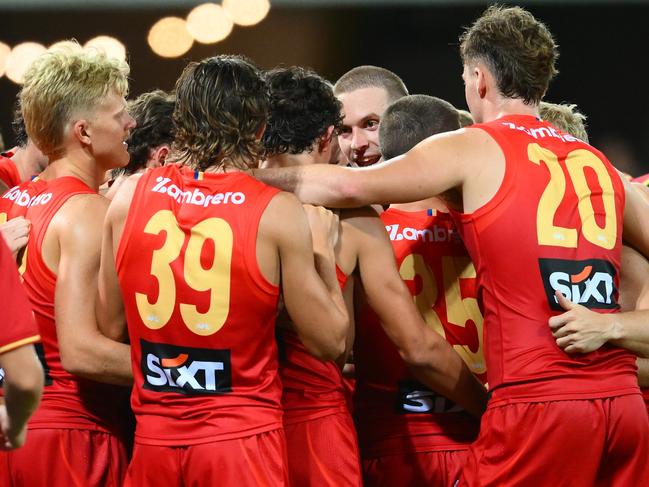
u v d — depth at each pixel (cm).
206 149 941
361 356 1145
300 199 1002
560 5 2962
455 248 1117
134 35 2920
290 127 1034
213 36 2864
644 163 2998
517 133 1029
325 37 2959
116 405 1095
